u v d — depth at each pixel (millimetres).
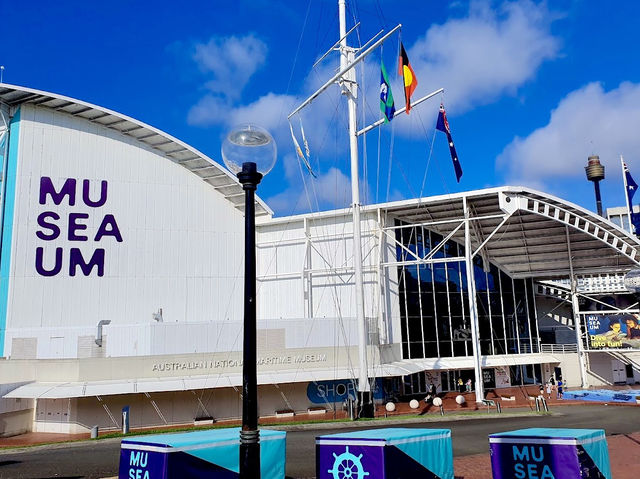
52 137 42719
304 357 36938
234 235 47094
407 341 45125
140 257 43688
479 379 38969
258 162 8477
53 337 34375
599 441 11531
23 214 41094
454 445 21094
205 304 45062
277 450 12523
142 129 43562
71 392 30391
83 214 42531
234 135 8445
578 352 50438
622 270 51062
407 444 11344
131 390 31484
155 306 43469
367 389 31172
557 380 50875
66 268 41438
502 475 11320
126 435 27625
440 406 35438
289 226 47062
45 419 32062
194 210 46062
